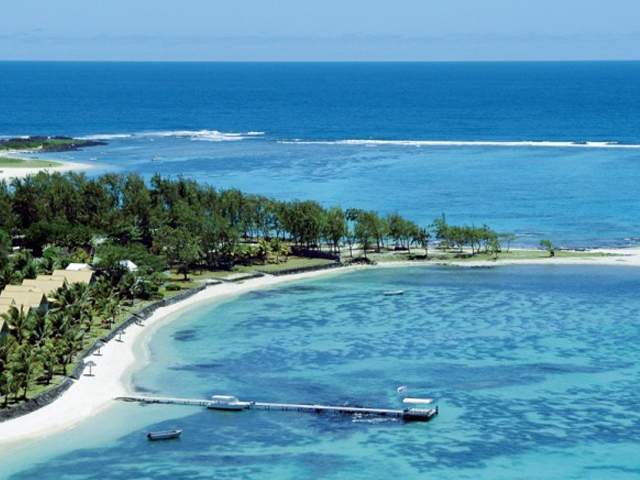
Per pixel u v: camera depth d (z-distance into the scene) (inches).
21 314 5017.2
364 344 5546.3
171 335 5703.7
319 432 4269.2
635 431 4254.4
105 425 4318.4
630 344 5497.1
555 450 4062.5
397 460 3978.8
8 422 4256.9
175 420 4394.7
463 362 5191.9
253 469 3905.0
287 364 5182.1
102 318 5669.3
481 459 3981.3
